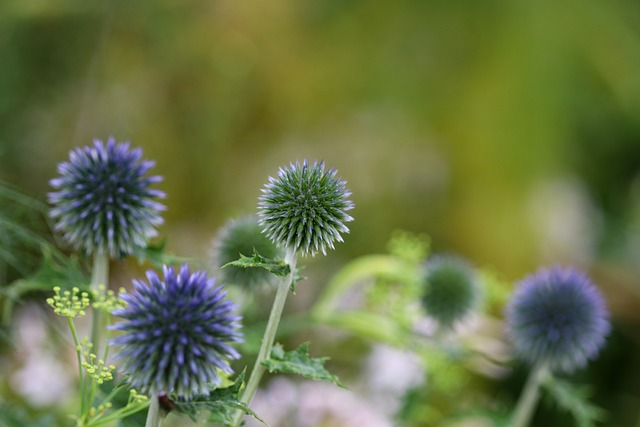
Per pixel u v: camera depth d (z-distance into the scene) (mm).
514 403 1005
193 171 1070
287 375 888
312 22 1180
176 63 1063
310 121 1166
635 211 1447
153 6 1036
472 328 872
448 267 812
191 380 579
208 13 1094
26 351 816
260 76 1130
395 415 827
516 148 1186
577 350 766
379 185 1158
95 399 684
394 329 793
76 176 677
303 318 806
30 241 740
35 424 681
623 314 1250
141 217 679
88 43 1013
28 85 980
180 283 588
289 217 609
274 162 1142
